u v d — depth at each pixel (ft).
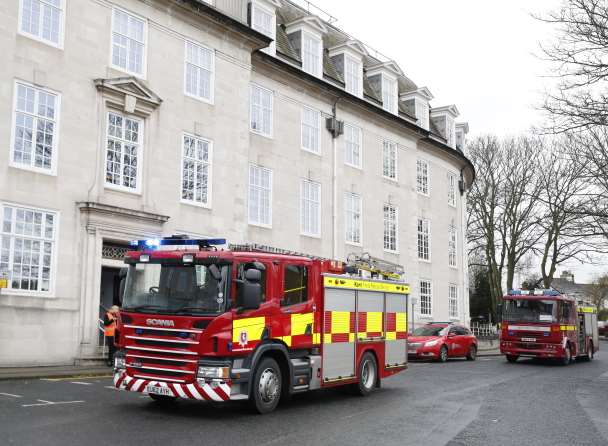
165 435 27.40
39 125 56.54
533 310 81.10
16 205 53.93
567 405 40.86
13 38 55.11
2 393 38.11
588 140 83.71
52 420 29.68
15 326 52.70
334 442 27.17
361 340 42.68
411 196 113.70
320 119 94.32
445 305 122.72
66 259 57.11
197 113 71.77
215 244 34.32
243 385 32.24
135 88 64.28
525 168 152.76
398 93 121.39
